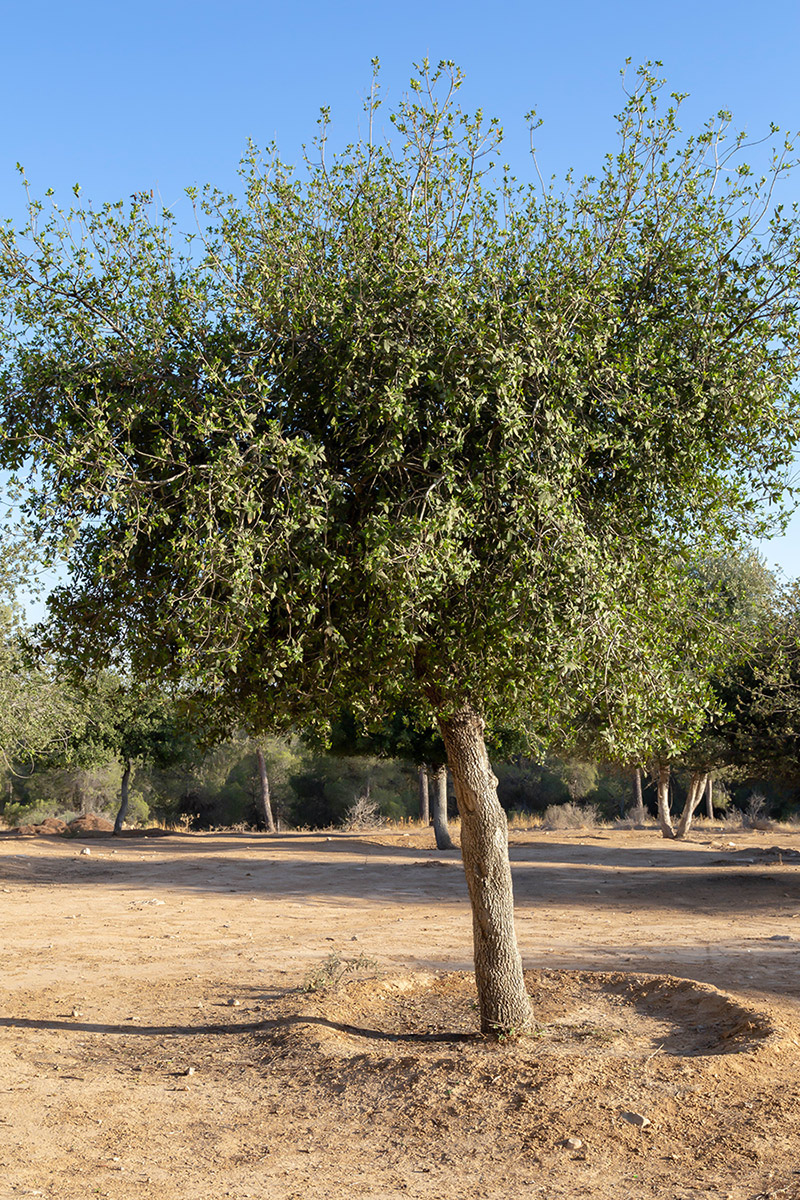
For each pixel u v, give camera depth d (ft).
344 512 20.79
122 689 25.54
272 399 20.94
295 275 21.85
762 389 22.39
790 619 43.37
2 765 92.17
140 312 22.03
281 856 89.35
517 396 19.84
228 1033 28.25
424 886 67.77
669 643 24.99
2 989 35.09
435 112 22.15
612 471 23.03
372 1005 31.01
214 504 18.75
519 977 25.68
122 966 39.52
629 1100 19.52
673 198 23.39
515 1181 16.42
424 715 25.71
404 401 19.94
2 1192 16.10
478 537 20.59
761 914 52.34
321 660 20.11
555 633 19.29
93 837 109.60
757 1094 19.95
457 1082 21.01
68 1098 21.93
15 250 21.81
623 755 23.85
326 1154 18.13
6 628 63.16
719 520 25.08
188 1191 16.34
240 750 171.63
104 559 19.10
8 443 21.81
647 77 23.06
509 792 196.13
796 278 22.49
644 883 67.10
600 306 22.02
